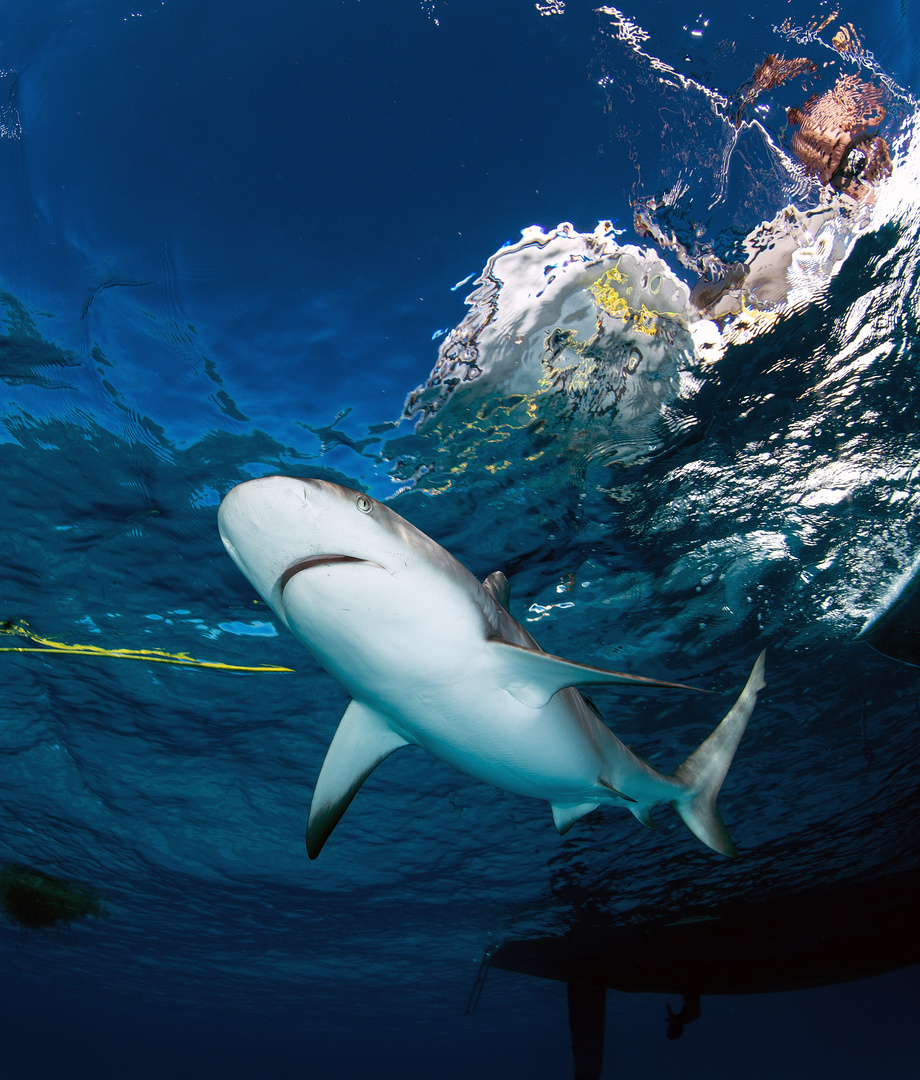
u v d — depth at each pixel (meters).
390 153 3.74
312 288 4.23
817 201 4.00
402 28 3.48
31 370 4.88
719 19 3.47
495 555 6.73
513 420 5.22
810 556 6.85
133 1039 66.19
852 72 3.68
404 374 4.74
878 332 4.84
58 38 3.56
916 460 5.79
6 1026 71.50
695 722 9.48
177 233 4.04
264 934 20.31
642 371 4.89
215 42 3.52
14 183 3.91
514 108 3.63
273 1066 87.12
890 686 8.96
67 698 9.17
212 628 7.66
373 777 10.34
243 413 5.10
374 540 2.28
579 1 3.46
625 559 6.86
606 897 15.10
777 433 5.62
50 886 17.81
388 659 2.56
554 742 3.08
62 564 6.86
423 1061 73.81
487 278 4.16
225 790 11.39
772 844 12.92
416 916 17.48
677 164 3.77
